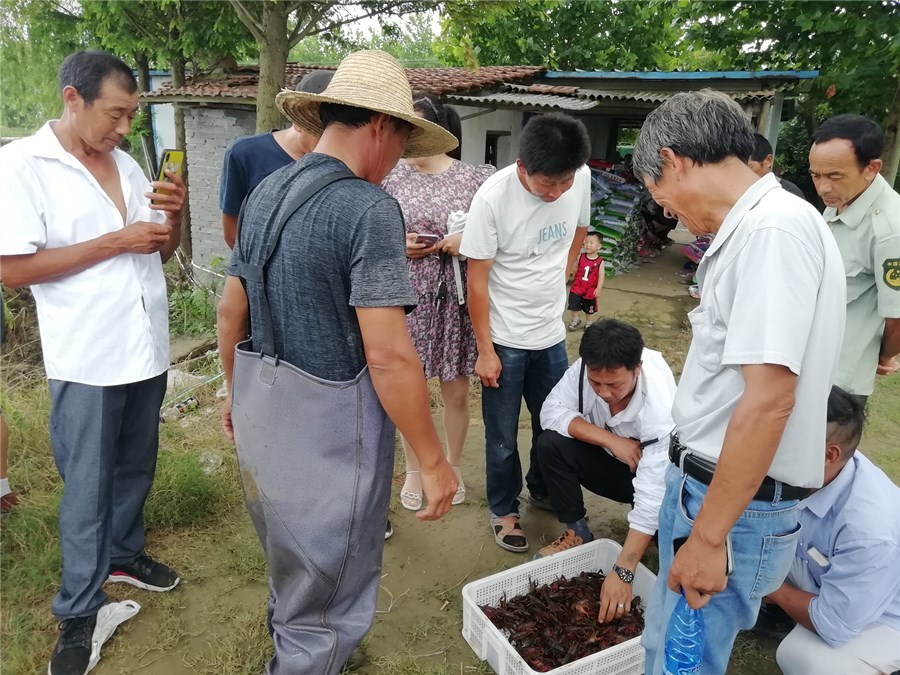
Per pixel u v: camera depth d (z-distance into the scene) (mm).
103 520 2174
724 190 1381
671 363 5469
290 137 2598
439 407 4316
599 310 7016
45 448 3447
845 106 8086
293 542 1614
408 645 2346
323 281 1482
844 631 1928
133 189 2270
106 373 2109
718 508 1355
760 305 1275
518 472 2926
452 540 2971
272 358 1572
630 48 15359
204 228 8102
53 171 2010
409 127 1628
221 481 3217
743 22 8586
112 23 8609
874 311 2564
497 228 2508
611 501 3322
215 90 7410
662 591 1773
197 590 2562
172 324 6141
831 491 1921
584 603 2395
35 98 6633
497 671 2172
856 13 7426
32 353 4934
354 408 1558
